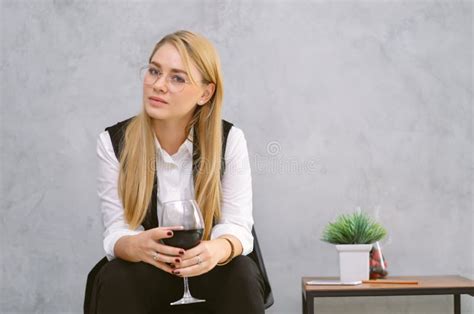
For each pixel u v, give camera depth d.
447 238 2.86
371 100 2.88
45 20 2.90
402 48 2.90
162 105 1.77
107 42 2.89
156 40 2.89
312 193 2.85
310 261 2.84
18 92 2.89
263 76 2.87
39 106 2.88
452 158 2.88
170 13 2.89
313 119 2.87
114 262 1.60
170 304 1.67
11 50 2.90
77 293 2.84
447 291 2.34
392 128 2.88
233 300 1.58
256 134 2.85
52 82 2.88
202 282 1.70
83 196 2.85
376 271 2.55
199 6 2.89
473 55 2.91
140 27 2.89
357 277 2.43
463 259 2.86
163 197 1.88
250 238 1.81
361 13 2.91
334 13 2.90
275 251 2.83
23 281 2.85
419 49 2.91
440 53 2.91
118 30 2.89
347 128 2.87
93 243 2.85
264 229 2.84
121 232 1.75
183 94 1.77
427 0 2.92
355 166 2.86
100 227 2.85
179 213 1.55
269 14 2.89
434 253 2.86
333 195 2.85
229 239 1.69
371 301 2.85
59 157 2.87
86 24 2.90
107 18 2.90
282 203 2.84
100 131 2.87
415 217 2.86
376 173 2.87
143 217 1.83
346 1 2.91
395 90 2.89
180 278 1.69
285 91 2.87
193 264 1.56
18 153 2.87
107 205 1.88
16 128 2.88
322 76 2.88
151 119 1.88
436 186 2.87
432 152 2.88
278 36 2.88
